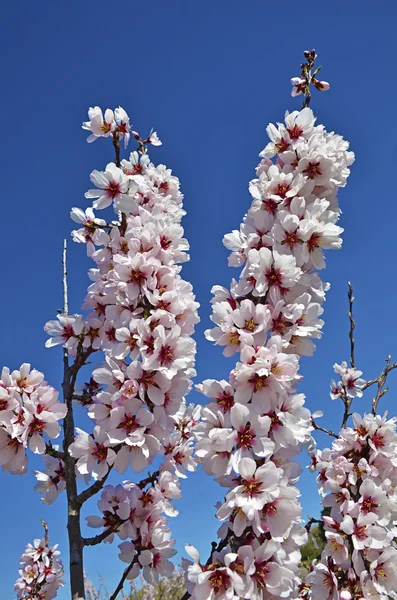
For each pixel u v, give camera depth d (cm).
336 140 95
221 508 84
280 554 84
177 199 113
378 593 95
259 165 95
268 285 90
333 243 91
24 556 117
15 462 91
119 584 95
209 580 83
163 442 104
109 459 90
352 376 122
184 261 101
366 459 104
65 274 106
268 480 84
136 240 97
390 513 100
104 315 102
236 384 87
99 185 102
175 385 92
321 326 90
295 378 89
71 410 98
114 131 103
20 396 91
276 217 92
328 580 98
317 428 119
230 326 89
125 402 90
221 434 85
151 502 97
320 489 114
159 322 93
